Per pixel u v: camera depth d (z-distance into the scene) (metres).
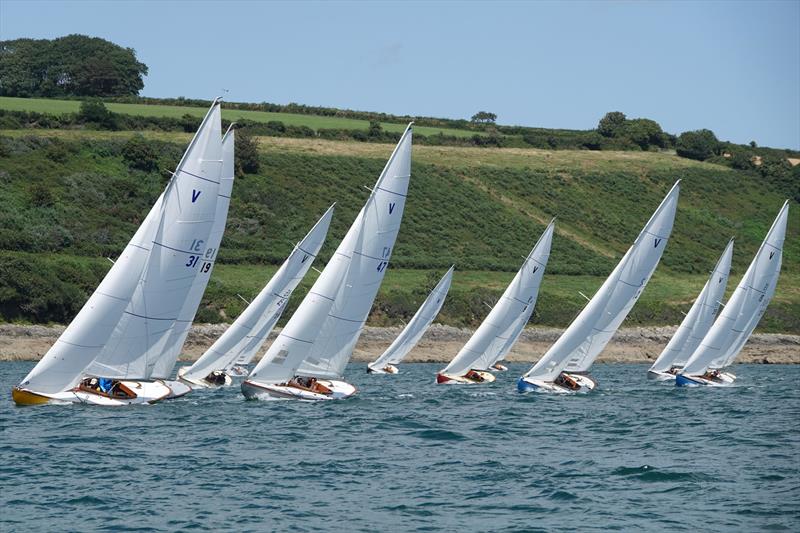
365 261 146.38
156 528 74.38
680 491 89.50
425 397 168.38
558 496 87.12
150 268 128.75
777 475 96.62
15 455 98.06
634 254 174.25
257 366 144.88
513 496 86.94
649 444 116.25
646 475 96.25
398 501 84.25
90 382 134.38
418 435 119.69
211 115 131.25
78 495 83.31
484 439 118.19
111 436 110.12
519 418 139.50
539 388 176.88
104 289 126.25
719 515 81.06
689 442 118.12
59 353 127.00
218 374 172.88
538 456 106.69
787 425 134.62
